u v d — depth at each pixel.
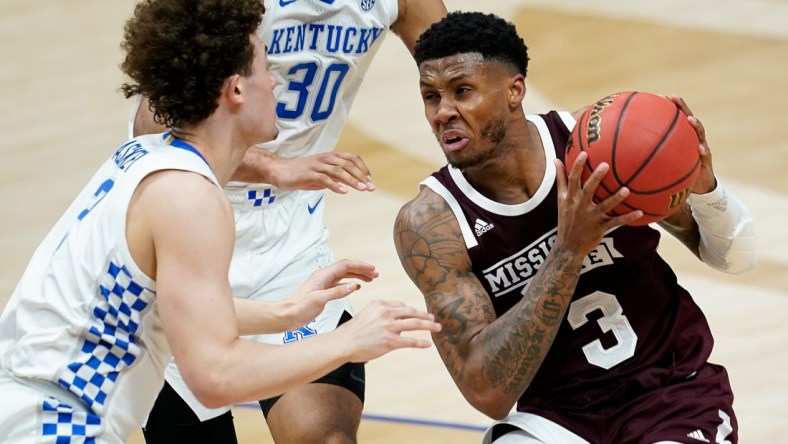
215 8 5.26
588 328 6.51
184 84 5.29
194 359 4.95
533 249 6.45
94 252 5.26
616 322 6.51
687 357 6.54
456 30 6.20
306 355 5.04
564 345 6.53
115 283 5.22
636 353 6.47
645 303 6.55
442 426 9.50
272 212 7.87
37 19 17.92
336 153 7.13
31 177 14.25
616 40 15.79
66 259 5.39
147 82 5.33
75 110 15.59
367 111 14.88
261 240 7.80
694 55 15.30
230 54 5.32
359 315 5.21
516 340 6.01
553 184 6.43
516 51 6.28
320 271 6.04
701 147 6.07
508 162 6.41
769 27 16.02
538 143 6.51
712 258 7.02
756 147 13.31
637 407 6.38
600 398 6.45
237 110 5.46
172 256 5.01
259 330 5.85
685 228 7.07
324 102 7.88
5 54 17.02
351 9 7.66
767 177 12.76
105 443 5.34
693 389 6.45
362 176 7.06
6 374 5.45
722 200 6.57
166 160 5.18
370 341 5.10
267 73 5.56
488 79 6.18
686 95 14.41
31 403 5.25
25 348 5.34
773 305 10.84
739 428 9.20
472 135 6.24
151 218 5.08
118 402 5.37
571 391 6.52
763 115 13.92
